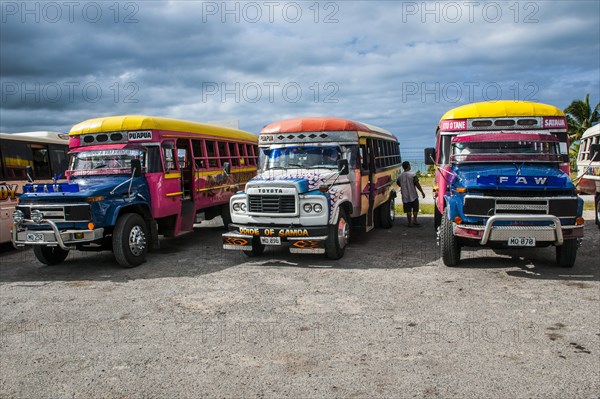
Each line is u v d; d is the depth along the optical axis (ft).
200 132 41.24
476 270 27.14
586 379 13.85
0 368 15.99
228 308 21.54
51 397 13.87
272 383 14.20
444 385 13.73
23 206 29.45
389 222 45.96
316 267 29.19
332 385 13.94
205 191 41.65
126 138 34.73
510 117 31.91
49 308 22.71
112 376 15.07
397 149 54.24
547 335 17.19
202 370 15.25
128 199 31.55
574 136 140.77
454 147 30.30
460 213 26.23
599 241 35.96
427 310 20.29
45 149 43.21
